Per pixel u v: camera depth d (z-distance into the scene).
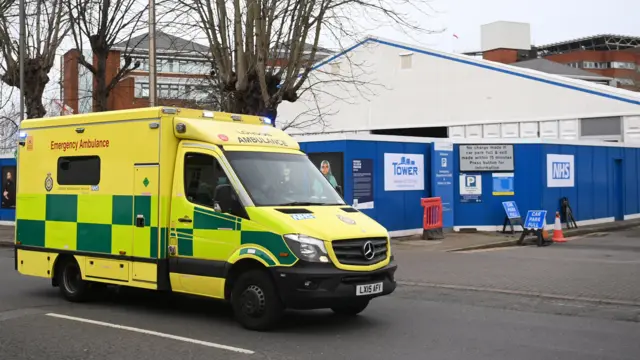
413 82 38.19
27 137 11.05
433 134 38.00
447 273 13.25
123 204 9.45
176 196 8.86
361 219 8.56
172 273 8.83
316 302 7.62
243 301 8.15
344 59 38.28
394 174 19.77
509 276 12.77
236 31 16.55
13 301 10.44
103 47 19.80
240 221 8.12
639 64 104.50
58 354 7.04
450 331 8.23
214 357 6.89
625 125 30.11
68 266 10.35
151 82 16.72
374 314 9.36
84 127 10.12
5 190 27.16
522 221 21.41
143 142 9.25
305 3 16.72
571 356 6.98
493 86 35.06
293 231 7.73
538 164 21.83
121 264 9.46
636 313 9.46
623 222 25.39
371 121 39.69
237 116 9.86
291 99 17.45
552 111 32.81
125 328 8.34
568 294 10.84
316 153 19.14
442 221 20.27
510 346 7.43
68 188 10.30
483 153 21.50
